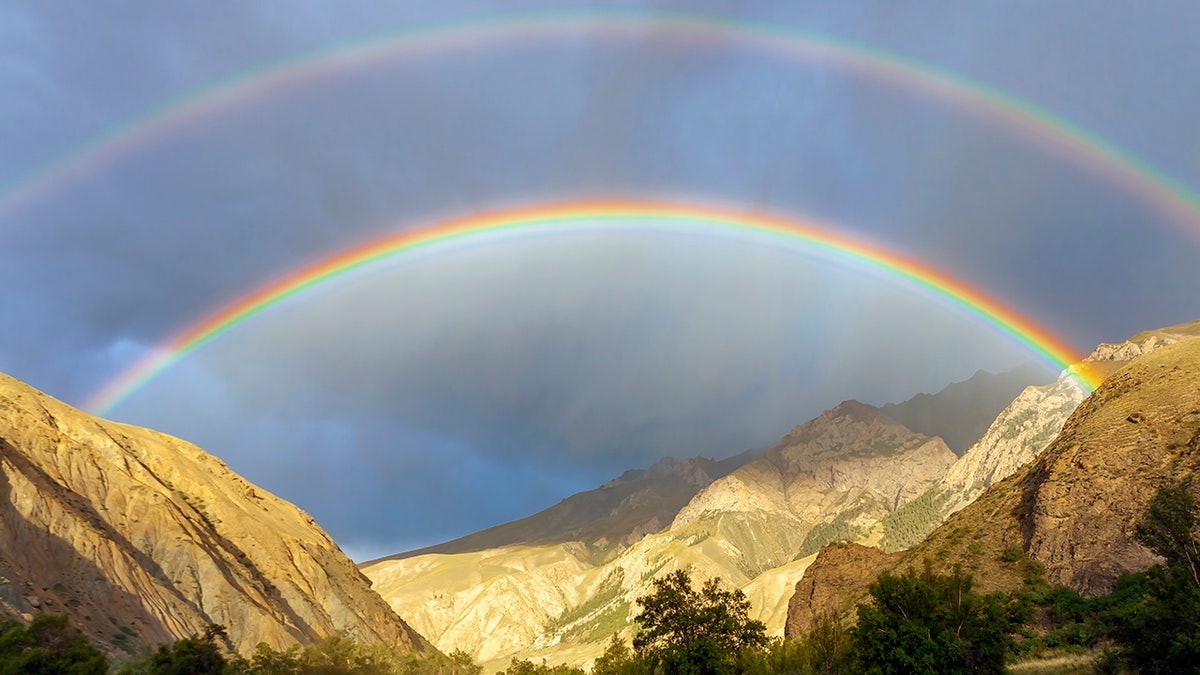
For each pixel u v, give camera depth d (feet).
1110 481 305.53
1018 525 337.31
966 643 226.17
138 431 587.27
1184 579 202.39
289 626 477.36
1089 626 253.24
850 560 414.21
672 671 268.62
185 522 478.59
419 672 464.24
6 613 315.58
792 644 284.41
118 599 377.91
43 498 390.42
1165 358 358.43
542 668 463.42
